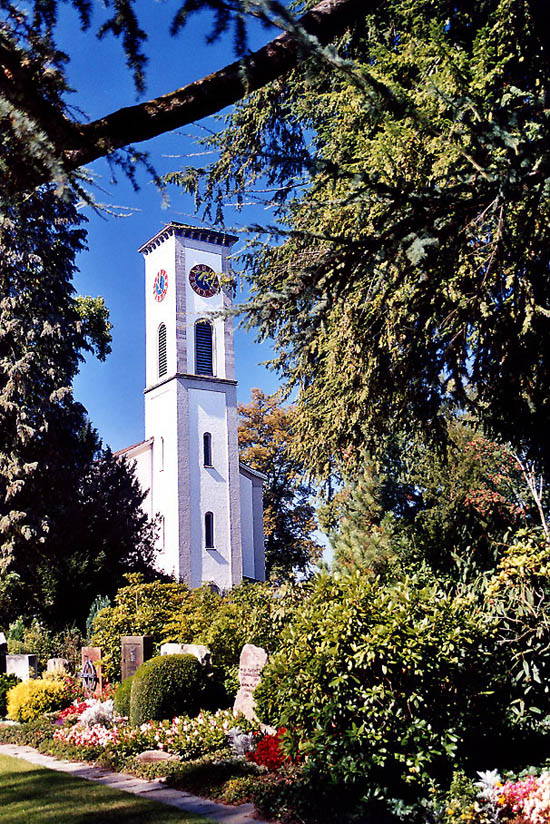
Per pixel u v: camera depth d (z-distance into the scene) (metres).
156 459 41.50
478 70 5.75
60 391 24.11
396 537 13.41
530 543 8.90
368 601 8.01
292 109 10.06
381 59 6.58
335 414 10.64
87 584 24.72
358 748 7.13
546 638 8.34
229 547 40.06
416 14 7.98
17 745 12.45
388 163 6.25
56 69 2.95
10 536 23.33
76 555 25.12
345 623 7.64
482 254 6.18
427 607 7.86
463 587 9.16
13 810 7.68
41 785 8.93
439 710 7.40
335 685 7.16
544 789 6.08
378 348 7.15
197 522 39.38
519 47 7.13
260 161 10.45
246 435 45.38
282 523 44.25
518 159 3.97
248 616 14.44
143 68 3.22
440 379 6.93
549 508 12.16
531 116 4.75
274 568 41.81
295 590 12.73
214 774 8.70
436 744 7.20
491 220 5.38
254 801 7.41
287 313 4.67
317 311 4.34
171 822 6.96
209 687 12.56
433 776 7.16
